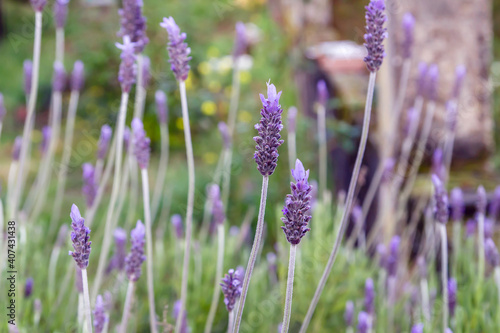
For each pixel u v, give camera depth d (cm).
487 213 110
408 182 114
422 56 118
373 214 126
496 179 119
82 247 52
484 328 76
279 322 88
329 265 58
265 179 50
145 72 81
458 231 87
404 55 95
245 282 52
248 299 90
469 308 79
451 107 99
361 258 97
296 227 49
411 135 102
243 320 89
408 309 86
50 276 86
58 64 92
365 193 132
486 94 121
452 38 119
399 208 104
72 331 80
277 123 49
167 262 100
